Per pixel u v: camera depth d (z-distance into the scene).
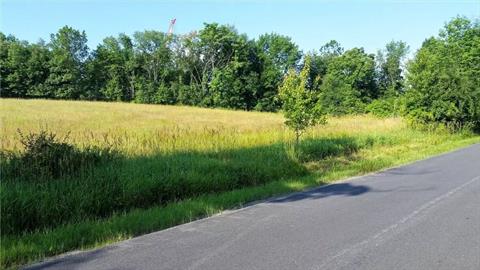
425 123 31.22
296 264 5.79
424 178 13.19
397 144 23.58
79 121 30.48
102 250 6.39
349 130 25.30
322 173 13.87
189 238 6.98
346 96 78.38
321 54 100.19
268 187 11.12
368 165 15.49
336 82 80.06
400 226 7.68
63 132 19.86
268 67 90.75
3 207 7.24
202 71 99.12
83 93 93.00
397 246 6.55
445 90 30.73
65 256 6.14
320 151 17.56
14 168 9.30
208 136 17.47
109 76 98.25
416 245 6.61
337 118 38.53
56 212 7.86
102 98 95.69
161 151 13.71
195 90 91.75
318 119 17.48
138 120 34.22
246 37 95.25
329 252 6.27
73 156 10.02
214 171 11.84
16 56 85.81
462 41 55.31
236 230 7.45
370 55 84.12
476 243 6.71
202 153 14.35
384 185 11.99
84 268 5.66
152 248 6.47
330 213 8.67
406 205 9.39
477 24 55.28
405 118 31.81
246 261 5.91
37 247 6.29
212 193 10.66
